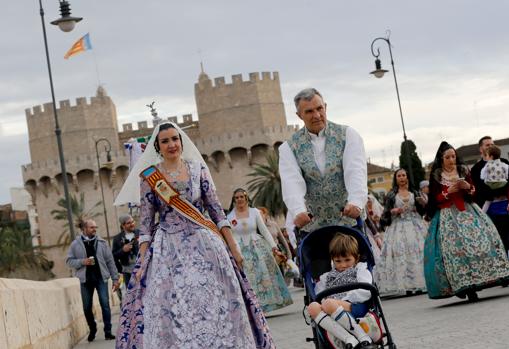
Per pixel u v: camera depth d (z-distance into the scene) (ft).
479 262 45.70
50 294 46.96
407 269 58.95
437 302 49.70
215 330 26.81
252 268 57.57
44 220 385.50
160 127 28.89
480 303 44.11
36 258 326.24
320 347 25.73
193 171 28.78
